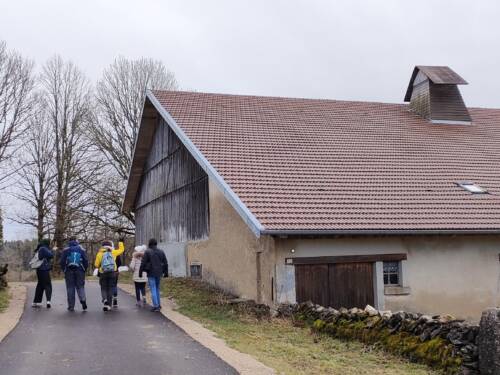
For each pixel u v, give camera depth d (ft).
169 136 73.67
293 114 66.03
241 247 48.42
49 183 113.70
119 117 122.21
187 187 65.57
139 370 24.90
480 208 48.83
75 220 114.73
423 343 28.37
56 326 36.01
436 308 45.70
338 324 34.47
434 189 51.47
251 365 25.63
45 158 113.50
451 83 70.44
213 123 59.26
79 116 117.91
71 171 115.34
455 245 47.01
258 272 44.73
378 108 73.46
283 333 35.27
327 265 43.60
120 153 121.08
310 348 31.04
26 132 107.45
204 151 51.65
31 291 56.49
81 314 41.52
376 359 28.73
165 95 66.54
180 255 67.26
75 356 27.61
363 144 59.88
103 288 43.96
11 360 26.76
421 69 72.74
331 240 43.60
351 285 44.14
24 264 137.69
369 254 44.47
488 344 24.62
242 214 42.47
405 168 55.21
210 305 45.03
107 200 117.60
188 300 48.08
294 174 50.01
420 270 45.73
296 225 41.16
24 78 107.24
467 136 66.90
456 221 45.96
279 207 43.68
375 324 31.83
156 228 79.87
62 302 48.70
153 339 31.83
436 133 66.90
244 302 44.06
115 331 34.40
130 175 90.84
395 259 45.09
